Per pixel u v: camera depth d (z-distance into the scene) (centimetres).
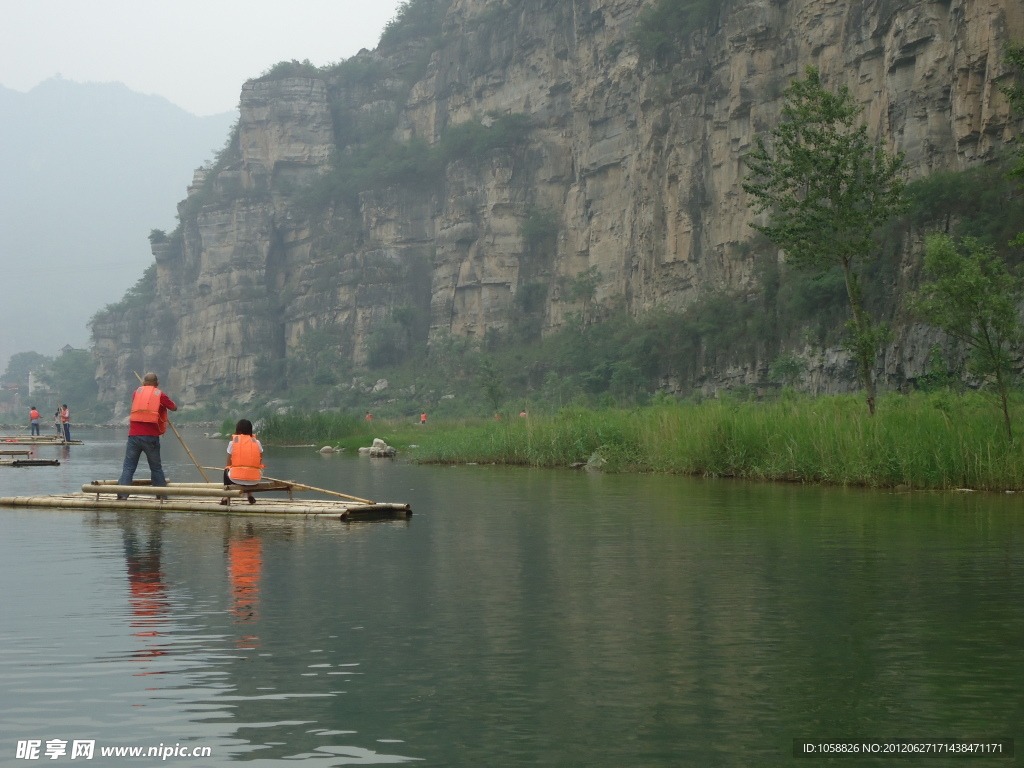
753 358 7438
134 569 942
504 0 12825
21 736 485
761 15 8100
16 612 746
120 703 531
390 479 2281
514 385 10200
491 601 787
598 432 2723
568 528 1260
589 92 10800
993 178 5741
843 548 1059
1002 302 1952
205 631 686
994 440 1811
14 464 2959
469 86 13375
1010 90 2686
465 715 513
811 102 2712
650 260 9162
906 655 620
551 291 10912
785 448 2062
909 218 6097
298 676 579
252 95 15888
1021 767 446
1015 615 728
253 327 14738
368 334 13375
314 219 15000
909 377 5656
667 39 9238
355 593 821
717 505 1539
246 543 1125
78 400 18912
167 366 16588
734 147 8325
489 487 1984
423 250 13700
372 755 460
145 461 3312
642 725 498
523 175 11950
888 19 6794
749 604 771
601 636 671
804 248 2673
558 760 454
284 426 5359
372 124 15600
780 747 470
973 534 1164
